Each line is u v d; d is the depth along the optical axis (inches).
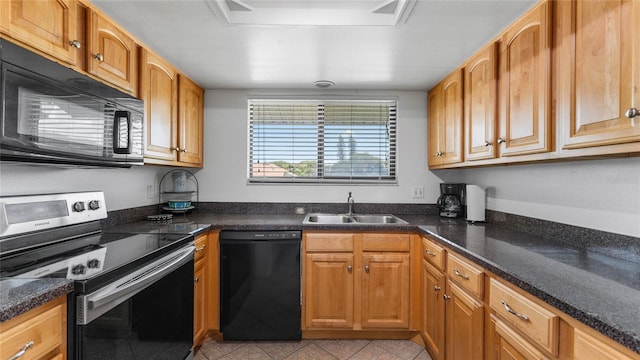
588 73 41.8
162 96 80.2
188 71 91.4
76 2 52.0
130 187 87.4
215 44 73.5
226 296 86.0
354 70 90.4
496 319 48.6
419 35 68.4
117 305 44.6
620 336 27.6
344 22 63.9
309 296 87.2
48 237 57.7
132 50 67.5
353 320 87.0
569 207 61.4
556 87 48.1
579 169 59.0
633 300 34.0
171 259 59.1
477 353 53.9
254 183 110.9
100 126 55.3
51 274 41.0
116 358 44.5
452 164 87.7
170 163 85.0
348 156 113.0
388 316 86.8
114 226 80.1
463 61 82.0
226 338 87.1
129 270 47.4
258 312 86.4
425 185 111.1
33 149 42.8
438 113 99.0
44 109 44.4
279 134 113.0
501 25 63.7
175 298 62.3
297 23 63.8
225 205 110.2
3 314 30.1
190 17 61.5
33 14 43.6
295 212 110.3
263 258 86.1
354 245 87.0
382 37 69.6
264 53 78.7
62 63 49.6
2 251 49.7
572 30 44.4
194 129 100.9
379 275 86.8
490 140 66.1
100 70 57.2
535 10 52.1
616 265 47.1
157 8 58.2
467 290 57.9
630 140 36.1
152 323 53.9
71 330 38.7
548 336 36.3
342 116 113.0
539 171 69.8
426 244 80.6
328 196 111.0
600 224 54.7
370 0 61.0
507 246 59.7
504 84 61.8
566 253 54.6
